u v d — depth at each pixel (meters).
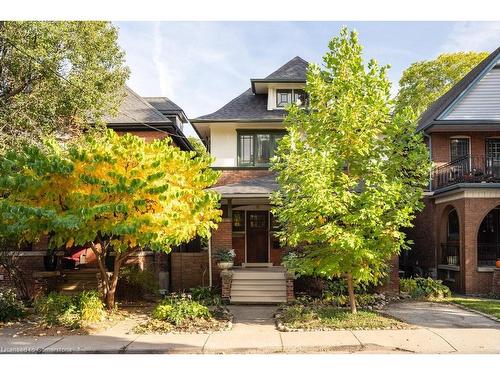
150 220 9.63
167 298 12.30
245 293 14.02
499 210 19.88
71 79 14.23
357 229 10.13
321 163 9.91
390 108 10.96
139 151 9.92
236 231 18.39
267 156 18.95
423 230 21.17
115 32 15.62
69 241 10.41
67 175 10.02
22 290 14.69
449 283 18.31
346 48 10.89
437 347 8.34
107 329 10.12
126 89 20.70
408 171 11.21
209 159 11.38
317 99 11.05
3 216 9.41
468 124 18.83
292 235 10.31
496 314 11.61
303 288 14.80
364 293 14.05
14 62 14.21
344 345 8.45
